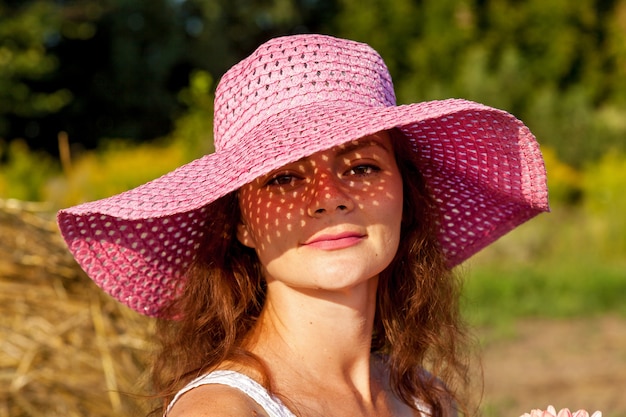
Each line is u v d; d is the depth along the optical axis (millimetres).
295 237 1953
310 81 2061
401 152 2344
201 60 22797
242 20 23547
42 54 20328
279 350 2051
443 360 2521
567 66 19312
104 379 3586
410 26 19656
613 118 18734
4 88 19516
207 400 1787
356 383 2125
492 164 2359
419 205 2410
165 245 2260
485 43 19344
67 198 10523
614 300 9977
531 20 19484
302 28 23984
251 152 1874
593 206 14297
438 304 2465
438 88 18062
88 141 21953
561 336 8375
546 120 17797
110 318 3730
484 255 12531
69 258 3791
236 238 2207
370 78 2129
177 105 22266
